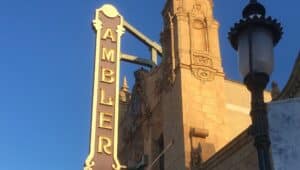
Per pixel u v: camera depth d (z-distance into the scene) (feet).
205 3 110.63
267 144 31.12
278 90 87.20
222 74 103.30
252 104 32.24
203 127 94.84
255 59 31.81
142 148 114.73
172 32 107.04
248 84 32.37
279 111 41.45
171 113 99.35
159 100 109.81
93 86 90.07
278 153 40.16
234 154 77.92
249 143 74.13
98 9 98.89
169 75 103.35
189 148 90.68
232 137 104.78
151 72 116.78
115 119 88.33
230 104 110.11
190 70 100.68
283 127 40.86
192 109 96.02
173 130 96.58
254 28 32.37
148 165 107.76
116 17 99.91
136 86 123.65
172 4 109.50
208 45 105.29
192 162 88.43
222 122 97.50
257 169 70.90
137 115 120.37
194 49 103.35
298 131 40.57
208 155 89.45
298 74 61.93
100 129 86.48
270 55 31.99
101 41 95.55
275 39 33.19
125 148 124.36
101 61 93.30
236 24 33.04
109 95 90.27
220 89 101.30
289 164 39.68
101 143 85.15
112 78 92.17
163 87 105.50
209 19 108.47
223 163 80.38
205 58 103.09
